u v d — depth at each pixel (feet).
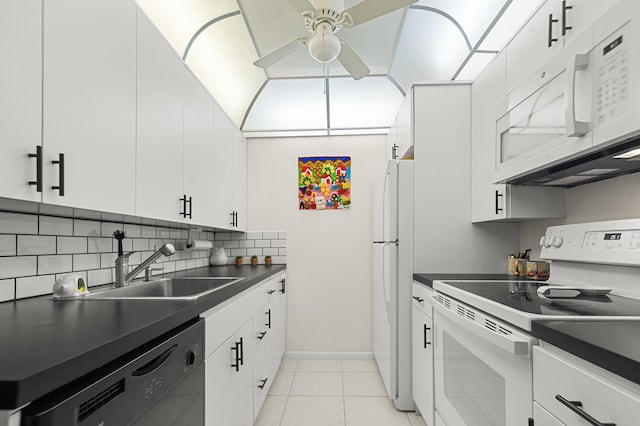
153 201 5.24
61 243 4.96
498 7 6.44
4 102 2.86
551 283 5.90
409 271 8.04
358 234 11.51
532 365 3.18
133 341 2.62
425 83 8.18
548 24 4.85
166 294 6.64
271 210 11.69
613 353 2.22
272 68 9.61
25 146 3.04
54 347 2.22
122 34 4.47
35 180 3.14
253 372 6.64
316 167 11.68
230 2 7.07
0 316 3.24
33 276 4.48
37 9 3.18
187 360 3.54
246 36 8.09
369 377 9.82
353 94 10.48
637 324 3.05
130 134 4.64
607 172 5.05
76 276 4.65
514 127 5.61
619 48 3.42
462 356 4.86
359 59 7.00
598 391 2.35
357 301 11.41
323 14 5.71
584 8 4.12
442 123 8.14
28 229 4.43
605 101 3.60
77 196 3.66
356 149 11.66
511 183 6.21
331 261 11.51
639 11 3.19
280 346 10.28
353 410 7.93
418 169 8.13
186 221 6.44
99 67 4.02
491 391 3.98
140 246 7.04
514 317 3.50
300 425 7.28
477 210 7.66
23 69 3.03
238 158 10.46
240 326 5.69
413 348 7.72
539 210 6.43
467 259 8.02
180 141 6.18
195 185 6.88
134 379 2.57
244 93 10.12
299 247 11.59
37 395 1.77
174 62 5.96
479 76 7.54
